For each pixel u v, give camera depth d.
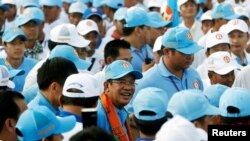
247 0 27.61
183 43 13.95
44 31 23.98
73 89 11.55
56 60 12.26
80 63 14.23
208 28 22.11
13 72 15.23
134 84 12.44
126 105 13.13
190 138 8.85
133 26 17.34
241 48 18.38
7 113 10.54
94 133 8.59
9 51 17.08
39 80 12.27
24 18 19.50
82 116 10.66
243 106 10.88
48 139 10.14
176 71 14.23
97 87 11.76
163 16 22.19
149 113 10.83
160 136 8.92
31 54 19.38
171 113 10.73
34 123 9.99
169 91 14.12
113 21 25.48
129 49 15.51
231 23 18.34
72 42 16.42
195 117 10.66
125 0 26.80
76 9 25.25
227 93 11.07
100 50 20.84
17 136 10.52
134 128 12.56
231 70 15.01
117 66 12.23
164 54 14.19
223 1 27.53
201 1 26.78
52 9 24.88
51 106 12.24
